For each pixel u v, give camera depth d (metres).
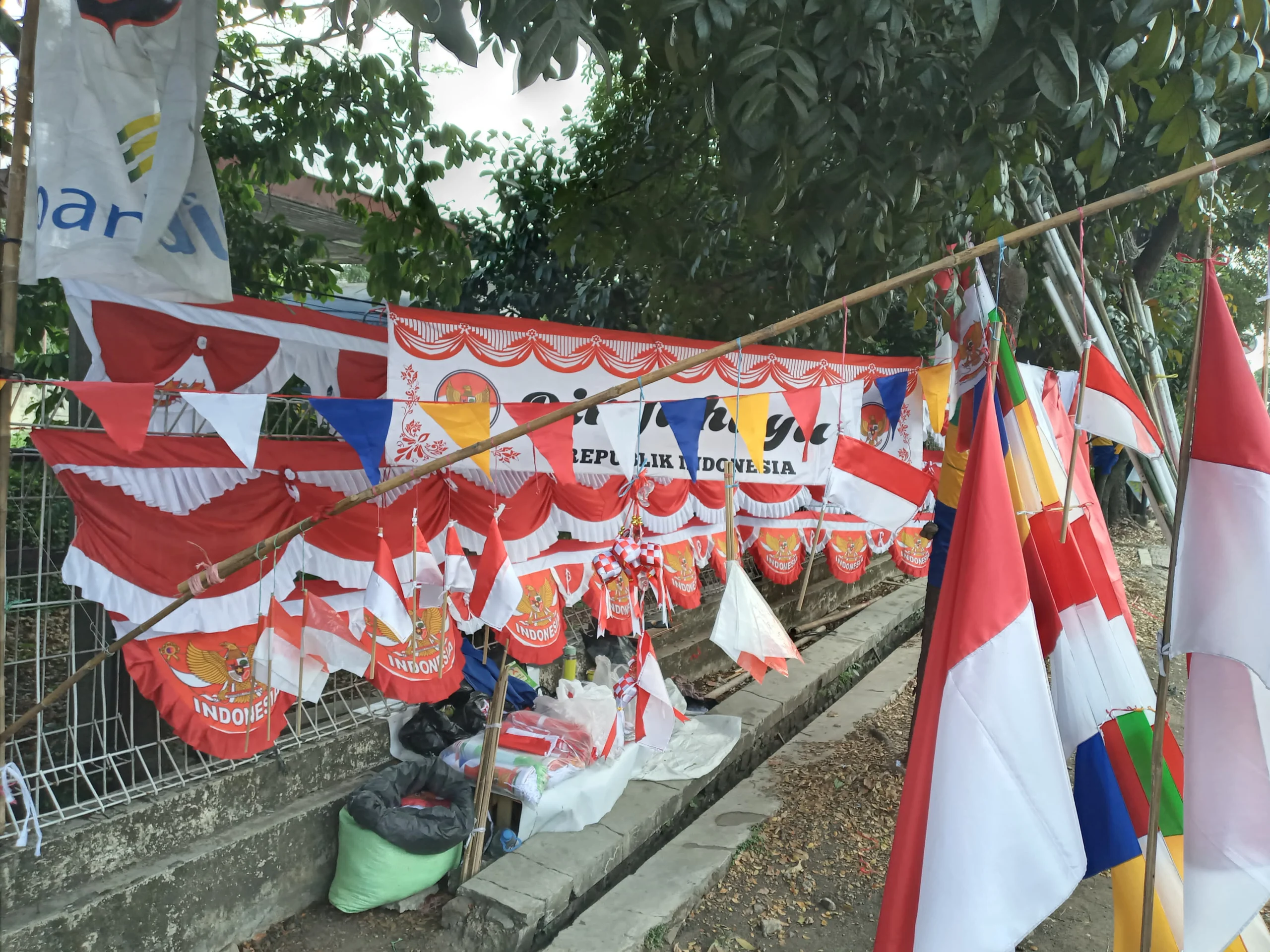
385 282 5.85
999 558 2.32
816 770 5.73
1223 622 2.32
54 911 3.04
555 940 3.75
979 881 2.16
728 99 3.29
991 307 3.26
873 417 4.21
